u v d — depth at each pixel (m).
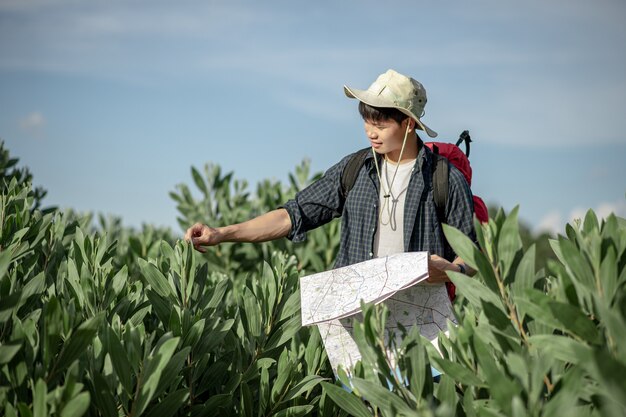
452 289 3.18
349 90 3.10
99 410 2.36
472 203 3.08
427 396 2.29
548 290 2.49
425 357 2.33
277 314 3.29
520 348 2.20
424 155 3.10
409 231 3.07
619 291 2.10
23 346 2.36
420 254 2.76
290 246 6.50
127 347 2.45
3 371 2.32
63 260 3.53
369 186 3.19
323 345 3.20
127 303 3.05
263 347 3.22
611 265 2.06
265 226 3.36
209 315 3.09
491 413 2.00
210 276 4.77
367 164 3.24
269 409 2.96
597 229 2.22
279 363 2.95
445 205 3.07
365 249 3.16
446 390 2.29
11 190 3.99
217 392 3.08
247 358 3.21
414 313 2.90
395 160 3.18
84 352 2.52
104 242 3.32
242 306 3.31
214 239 3.27
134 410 2.29
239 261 6.47
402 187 3.14
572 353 1.94
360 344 2.38
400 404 2.22
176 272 3.12
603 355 1.64
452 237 2.35
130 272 6.11
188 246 3.03
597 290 2.09
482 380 2.26
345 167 3.29
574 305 2.07
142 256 6.23
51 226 3.80
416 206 3.07
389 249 3.13
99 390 2.33
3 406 2.28
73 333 2.32
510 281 2.33
